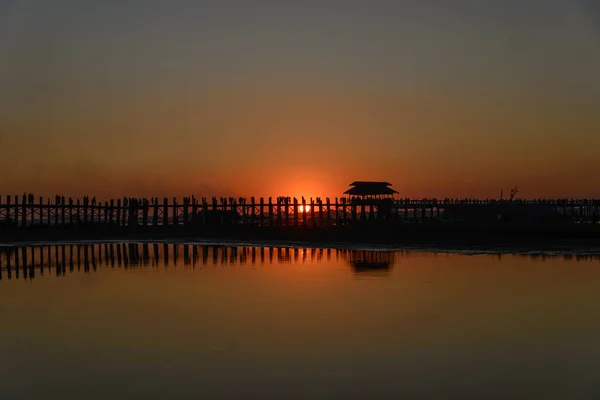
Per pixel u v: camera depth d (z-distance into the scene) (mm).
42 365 12781
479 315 17547
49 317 17625
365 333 15391
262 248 44469
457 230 47188
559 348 13883
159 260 35031
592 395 10844
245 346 14156
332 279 25469
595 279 24734
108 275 27625
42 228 61062
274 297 20891
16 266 32125
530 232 44969
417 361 12914
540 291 21766
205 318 17312
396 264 31203
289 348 13977
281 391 11133
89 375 12102
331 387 11336
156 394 11031
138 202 71875
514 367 12477
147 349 13938
